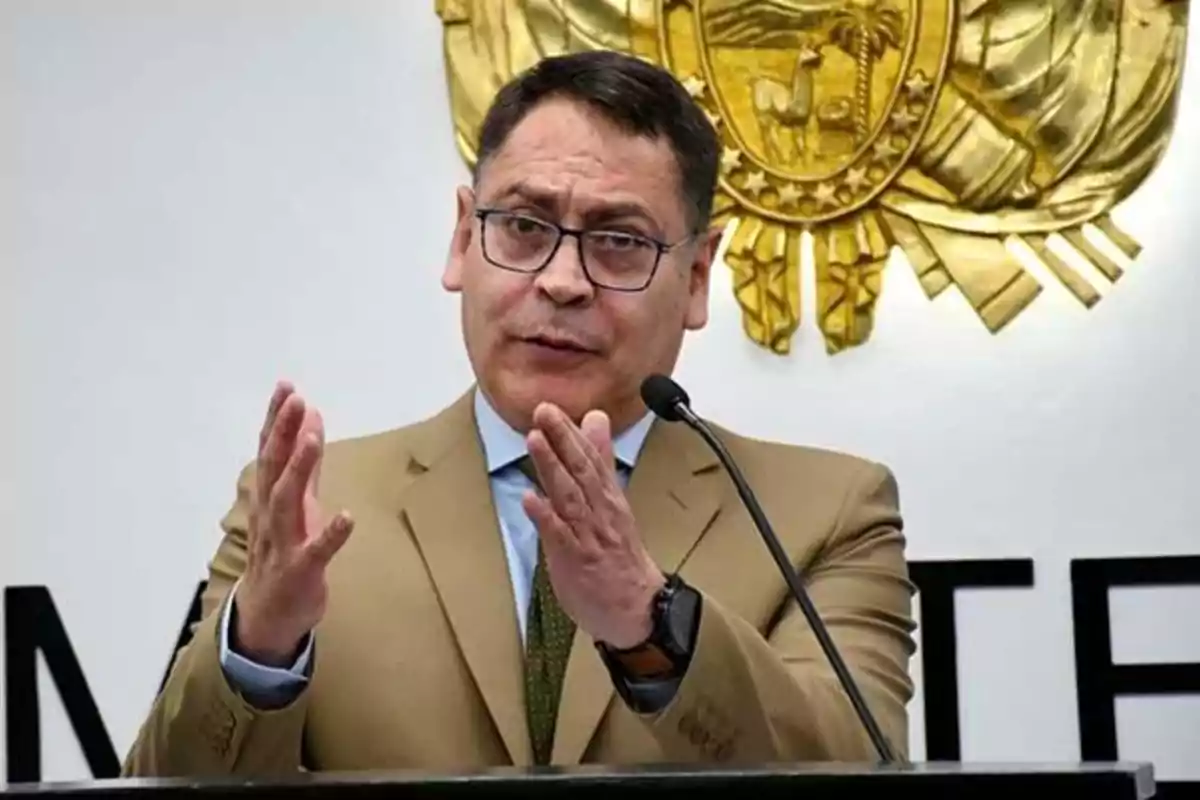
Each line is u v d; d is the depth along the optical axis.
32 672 7.70
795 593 3.80
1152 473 7.38
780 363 7.60
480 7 7.84
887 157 7.62
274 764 3.63
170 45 7.99
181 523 7.77
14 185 7.98
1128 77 7.57
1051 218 7.55
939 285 7.56
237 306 7.86
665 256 4.40
